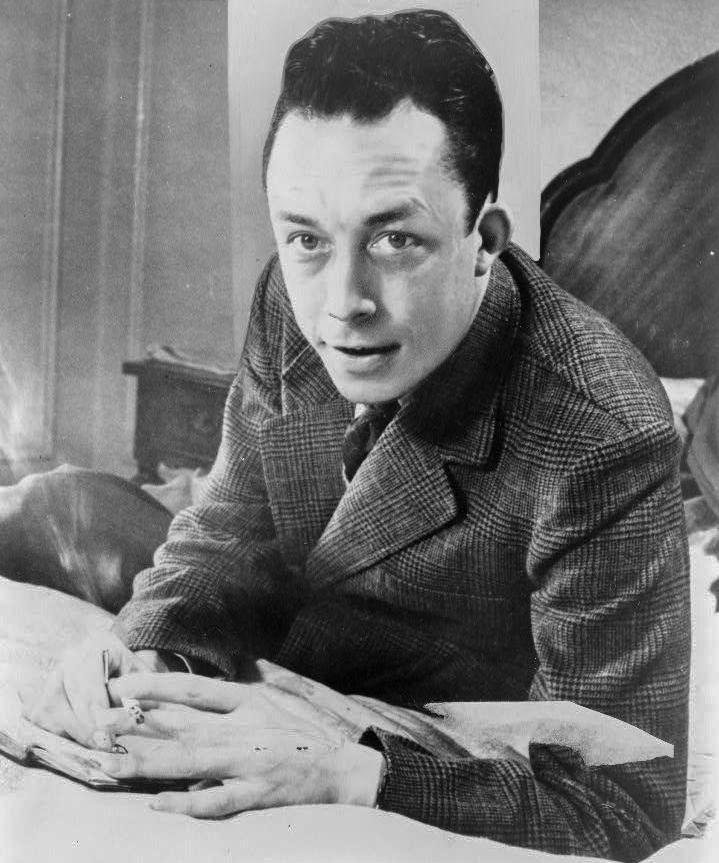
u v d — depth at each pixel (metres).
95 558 2.23
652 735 1.94
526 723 1.98
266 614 2.12
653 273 1.98
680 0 1.96
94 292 2.26
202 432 2.19
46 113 2.24
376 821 1.79
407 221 1.99
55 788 1.88
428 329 2.01
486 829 1.83
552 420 1.96
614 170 1.98
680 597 1.94
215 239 2.17
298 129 2.02
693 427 1.96
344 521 2.08
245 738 1.93
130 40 2.16
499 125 1.97
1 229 2.28
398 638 2.07
